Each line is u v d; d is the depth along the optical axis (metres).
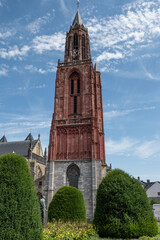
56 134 53.91
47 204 45.28
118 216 19.55
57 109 57.41
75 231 20.52
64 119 55.22
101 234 20.00
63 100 58.44
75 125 53.53
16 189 14.55
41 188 57.72
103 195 21.19
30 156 73.31
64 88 59.66
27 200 14.65
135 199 20.16
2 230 12.80
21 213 13.88
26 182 15.35
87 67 60.91
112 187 21.09
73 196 31.94
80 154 50.50
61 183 47.94
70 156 50.78
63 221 27.83
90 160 48.91
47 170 49.50
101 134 60.50
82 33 72.31
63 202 31.27
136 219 19.20
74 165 49.47
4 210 13.42
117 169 23.84
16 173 15.28
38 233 14.43
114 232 19.00
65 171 49.00
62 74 62.28
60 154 51.53
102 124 61.88
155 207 66.38
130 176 22.77
